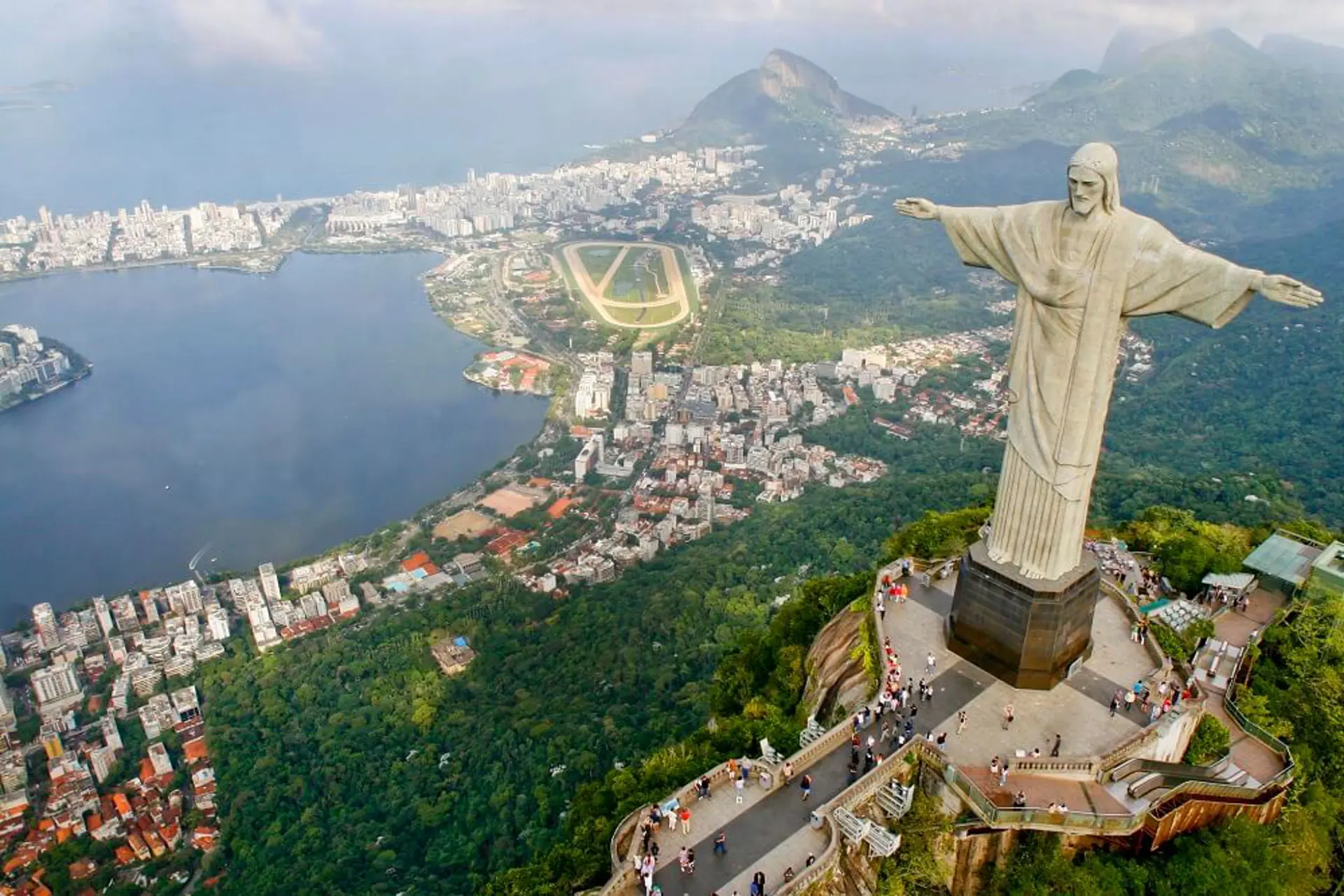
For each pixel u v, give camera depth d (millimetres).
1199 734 60938
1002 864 53531
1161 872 53031
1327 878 59438
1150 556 85938
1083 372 56406
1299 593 76750
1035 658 61656
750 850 51531
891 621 71250
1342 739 64125
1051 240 55844
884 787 55531
